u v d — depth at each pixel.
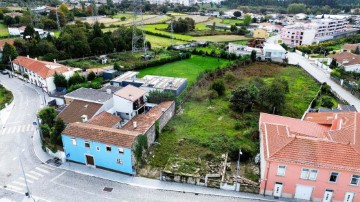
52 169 46.16
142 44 123.06
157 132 53.91
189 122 60.53
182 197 40.53
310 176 38.59
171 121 60.78
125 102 61.16
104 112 56.03
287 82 81.75
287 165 38.44
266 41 142.62
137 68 96.88
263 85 75.19
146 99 66.19
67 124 52.81
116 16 193.00
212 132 56.50
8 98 71.62
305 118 57.38
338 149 38.88
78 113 56.97
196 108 67.44
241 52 117.88
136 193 41.19
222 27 177.88
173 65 103.00
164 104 61.88
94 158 46.12
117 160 44.69
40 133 52.91
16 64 90.00
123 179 43.94
